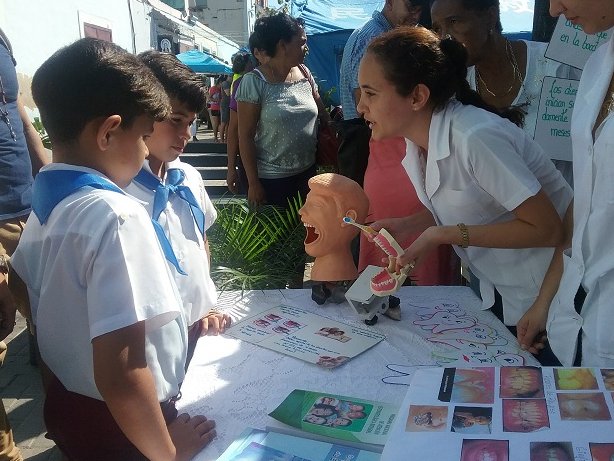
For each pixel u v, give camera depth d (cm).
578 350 141
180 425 116
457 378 115
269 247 278
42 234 109
